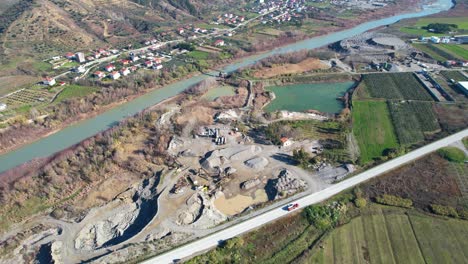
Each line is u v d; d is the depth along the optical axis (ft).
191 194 358.23
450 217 334.03
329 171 392.27
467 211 336.49
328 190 363.97
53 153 459.32
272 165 407.85
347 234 319.27
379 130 487.20
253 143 450.30
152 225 322.34
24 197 377.91
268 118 519.19
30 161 441.27
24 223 350.02
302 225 326.03
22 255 311.88
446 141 447.42
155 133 482.28
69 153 441.27
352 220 333.01
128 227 334.65
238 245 302.66
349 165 397.39
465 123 489.67
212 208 342.03
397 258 297.53
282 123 499.51
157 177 388.98
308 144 451.53
